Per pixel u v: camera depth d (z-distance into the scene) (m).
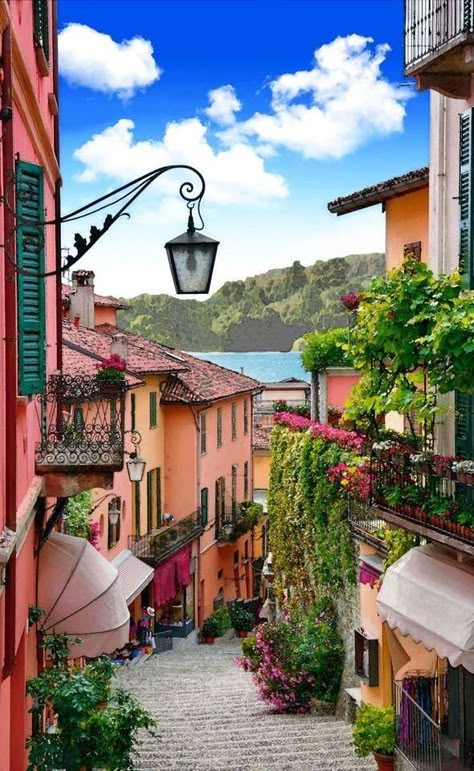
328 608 19.39
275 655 19.06
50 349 13.90
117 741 9.96
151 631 31.95
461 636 10.12
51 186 14.36
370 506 12.86
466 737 12.70
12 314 8.34
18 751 10.42
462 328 10.20
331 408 24.25
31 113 10.80
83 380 12.56
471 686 12.70
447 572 11.24
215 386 40.88
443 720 13.40
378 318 11.32
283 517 24.09
